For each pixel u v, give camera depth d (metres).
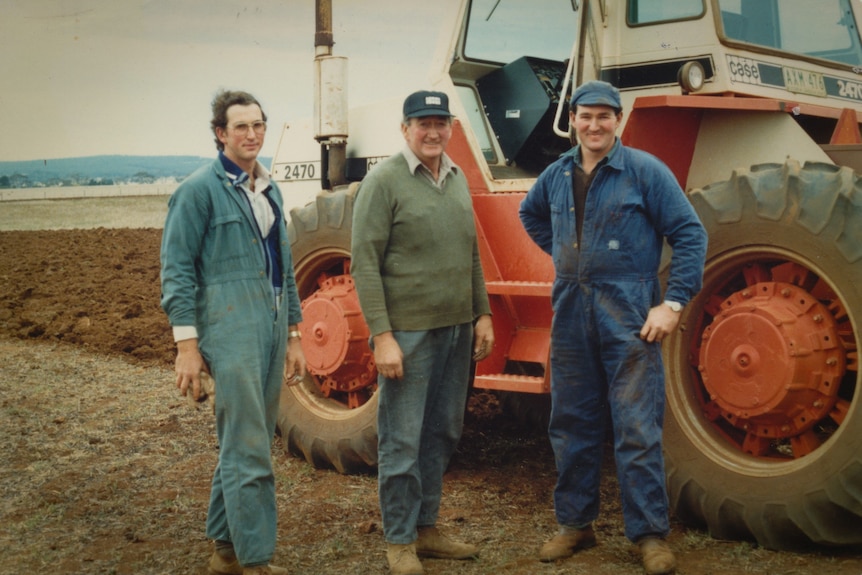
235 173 3.43
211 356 3.37
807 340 3.60
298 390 5.21
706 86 4.20
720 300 4.02
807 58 4.65
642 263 3.51
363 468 4.97
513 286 4.33
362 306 3.54
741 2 4.36
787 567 3.48
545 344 4.43
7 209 24.59
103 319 10.14
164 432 5.76
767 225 3.72
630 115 4.12
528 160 5.30
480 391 6.75
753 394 3.71
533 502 4.46
